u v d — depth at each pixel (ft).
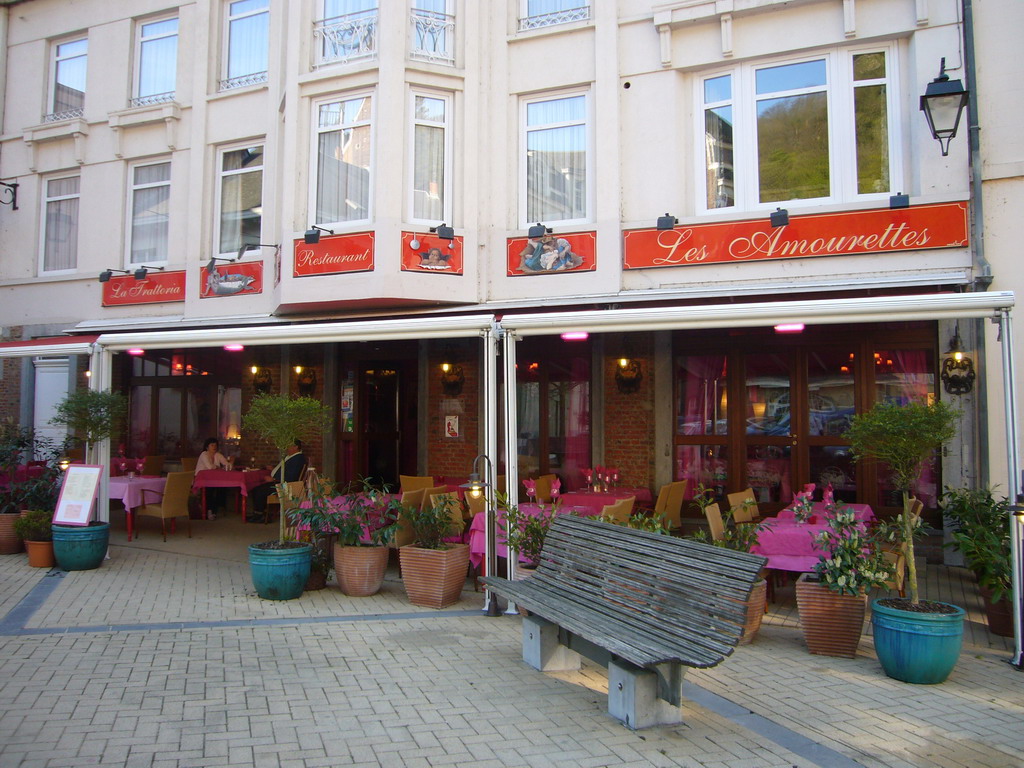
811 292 29.01
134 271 42.50
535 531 22.34
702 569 14.71
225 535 37.63
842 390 33.27
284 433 25.49
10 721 14.57
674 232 31.22
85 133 44.65
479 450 40.16
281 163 37.42
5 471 35.12
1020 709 16.02
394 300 32.96
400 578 28.32
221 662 18.30
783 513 25.11
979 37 28.55
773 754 13.66
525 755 13.42
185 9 42.86
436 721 14.88
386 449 43.52
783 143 31.17
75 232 45.62
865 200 29.53
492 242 33.76
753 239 30.19
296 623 21.90
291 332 26.55
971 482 29.19
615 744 13.94
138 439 47.37
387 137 32.76
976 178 27.66
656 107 32.19
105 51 44.88
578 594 17.93
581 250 32.27
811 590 19.69
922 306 19.85
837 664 18.98
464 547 24.79
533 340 39.45
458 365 40.88
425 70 33.50
